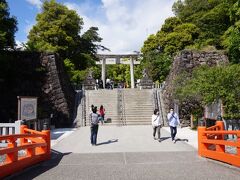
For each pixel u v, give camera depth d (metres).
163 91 26.38
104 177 7.45
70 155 10.75
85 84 32.47
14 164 7.70
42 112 20.44
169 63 36.03
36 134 9.30
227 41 20.59
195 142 13.66
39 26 33.25
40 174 7.94
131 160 9.66
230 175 7.50
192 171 8.00
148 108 24.61
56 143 13.73
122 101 25.58
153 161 9.46
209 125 16.52
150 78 33.12
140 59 43.62
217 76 14.92
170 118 13.99
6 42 20.41
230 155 8.27
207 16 32.12
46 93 23.36
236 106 14.72
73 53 35.56
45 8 33.94
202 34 33.62
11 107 22.69
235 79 14.66
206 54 25.08
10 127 12.07
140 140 14.43
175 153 10.87
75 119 23.30
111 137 15.63
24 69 23.78
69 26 33.84
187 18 39.12
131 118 23.31
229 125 13.00
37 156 9.12
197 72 18.27
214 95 14.82
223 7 30.75
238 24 18.70
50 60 24.16
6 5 19.80
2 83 22.92
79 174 7.84
